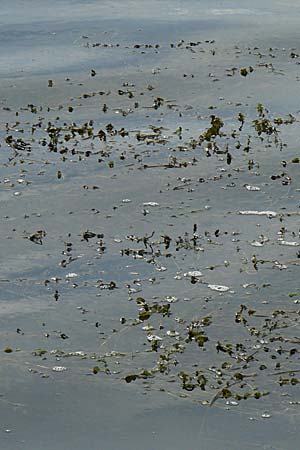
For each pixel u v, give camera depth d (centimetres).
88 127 3822
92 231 2911
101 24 5603
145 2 6269
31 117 3975
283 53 4891
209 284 2589
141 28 5494
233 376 2188
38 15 5884
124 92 4284
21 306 2505
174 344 2320
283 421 2034
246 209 3048
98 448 1969
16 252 2778
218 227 2922
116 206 3080
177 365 2239
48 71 4659
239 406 2086
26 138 3709
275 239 2838
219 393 2130
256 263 2694
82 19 5747
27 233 2900
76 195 3169
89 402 2119
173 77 4497
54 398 2138
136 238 2859
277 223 2947
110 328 2395
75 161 3456
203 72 4569
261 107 3947
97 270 2670
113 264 2702
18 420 2064
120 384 2177
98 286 2591
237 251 2769
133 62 4791
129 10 6016
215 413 2067
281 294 2531
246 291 2552
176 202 3106
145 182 3266
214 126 3659
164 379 2192
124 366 2245
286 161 3444
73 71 4644
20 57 4950
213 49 4991
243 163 3425
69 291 2572
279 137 3697
